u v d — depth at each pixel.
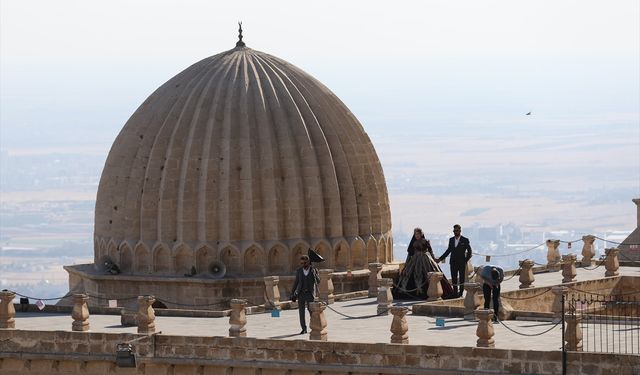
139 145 102.25
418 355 75.06
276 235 100.06
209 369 78.81
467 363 74.25
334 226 101.25
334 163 102.06
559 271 105.12
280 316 87.88
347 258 101.44
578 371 72.31
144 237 101.19
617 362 71.75
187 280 99.62
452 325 82.62
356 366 76.06
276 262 100.12
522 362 73.25
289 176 100.56
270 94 102.31
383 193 104.31
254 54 104.75
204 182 100.00
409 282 93.50
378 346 75.69
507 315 84.38
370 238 102.56
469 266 95.19
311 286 81.50
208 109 101.62
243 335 79.25
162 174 101.06
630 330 80.25
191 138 100.88
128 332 81.56
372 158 104.38
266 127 101.06
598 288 98.19
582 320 81.31
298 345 77.12
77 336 81.50
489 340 74.44
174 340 79.38
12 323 83.75
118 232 102.12
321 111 103.00
